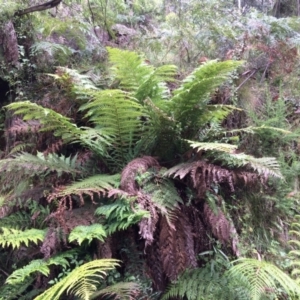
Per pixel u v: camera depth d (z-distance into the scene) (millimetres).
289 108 3160
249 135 2861
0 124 3252
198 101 2270
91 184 2070
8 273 2400
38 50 3232
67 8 4008
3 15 3168
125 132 2330
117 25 4219
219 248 2301
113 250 2096
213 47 3510
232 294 1982
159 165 2346
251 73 3260
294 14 5250
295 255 2488
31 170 2270
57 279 1932
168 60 3580
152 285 2084
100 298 1901
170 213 2090
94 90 2539
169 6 4684
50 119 2178
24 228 2307
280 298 2135
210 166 2166
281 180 2648
